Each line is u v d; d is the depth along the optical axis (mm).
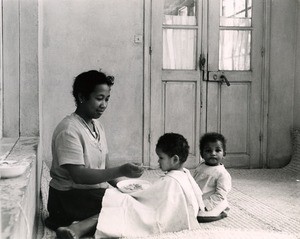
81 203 2377
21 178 1792
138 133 4473
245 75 4594
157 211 2344
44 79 4270
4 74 3072
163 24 4449
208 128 4578
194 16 4520
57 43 4281
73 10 4289
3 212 1291
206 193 2758
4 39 3049
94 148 2396
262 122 4656
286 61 4660
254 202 3223
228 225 2637
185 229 2379
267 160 4688
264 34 4609
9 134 3107
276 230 2545
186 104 4535
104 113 4406
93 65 4355
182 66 4543
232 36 4590
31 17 3066
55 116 4301
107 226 2236
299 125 4594
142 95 4453
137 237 2242
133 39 4406
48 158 4277
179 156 2482
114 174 2236
